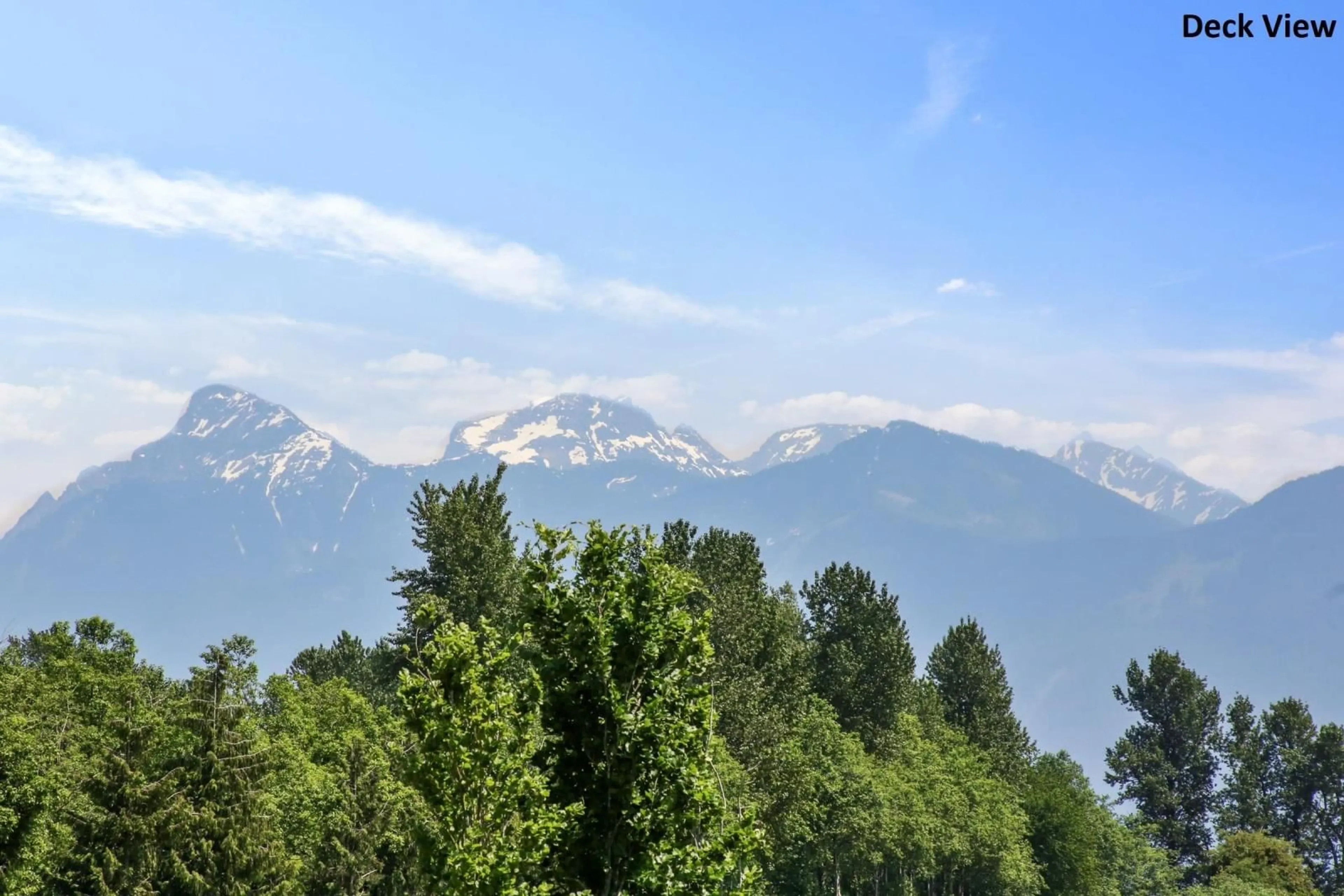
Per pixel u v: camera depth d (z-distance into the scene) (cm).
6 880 3238
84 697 4609
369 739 5447
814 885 7519
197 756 3950
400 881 4294
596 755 2139
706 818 2166
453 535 6350
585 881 2112
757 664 7888
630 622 2148
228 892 3778
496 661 2172
